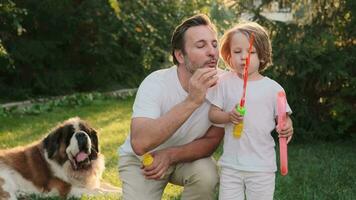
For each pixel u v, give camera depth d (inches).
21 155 233.8
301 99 365.4
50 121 474.9
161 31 736.3
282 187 237.5
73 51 704.4
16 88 618.2
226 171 164.1
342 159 306.5
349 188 239.5
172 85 160.7
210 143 166.4
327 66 352.5
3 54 486.9
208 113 163.5
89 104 596.4
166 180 170.1
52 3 638.5
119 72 730.8
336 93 368.2
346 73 346.3
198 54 153.4
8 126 443.8
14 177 227.1
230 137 164.2
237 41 163.2
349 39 362.9
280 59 349.7
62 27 675.4
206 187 164.4
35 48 625.6
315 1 364.5
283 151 160.2
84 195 231.1
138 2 704.4
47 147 230.7
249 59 153.4
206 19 158.6
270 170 161.9
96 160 237.1
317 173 269.4
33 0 630.5
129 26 689.0
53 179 231.1
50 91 649.6
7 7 500.4
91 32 697.6
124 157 169.9
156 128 147.4
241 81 165.6
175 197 223.0
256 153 161.6
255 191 161.2
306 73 349.7
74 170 229.1
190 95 145.9
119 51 729.6
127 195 166.4
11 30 597.9
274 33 367.2
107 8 673.6
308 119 369.1
